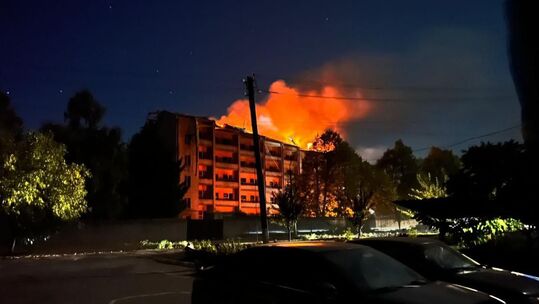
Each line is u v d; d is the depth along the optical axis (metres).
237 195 70.50
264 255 7.85
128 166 51.25
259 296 7.47
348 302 6.38
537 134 17.81
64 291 14.65
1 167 27.73
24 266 23.44
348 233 43.84
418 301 6.13
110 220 40.75
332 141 58.28
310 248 7.45
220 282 8.26
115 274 19.53
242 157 72.50
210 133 68.38
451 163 69.12
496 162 18.38
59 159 30.25
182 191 54.00
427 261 9.44
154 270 21.23
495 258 15.66
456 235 18.91
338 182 57.66
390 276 7.00
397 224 61.56
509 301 8.12
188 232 43.53
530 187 17.25
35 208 31.27
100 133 43.09
